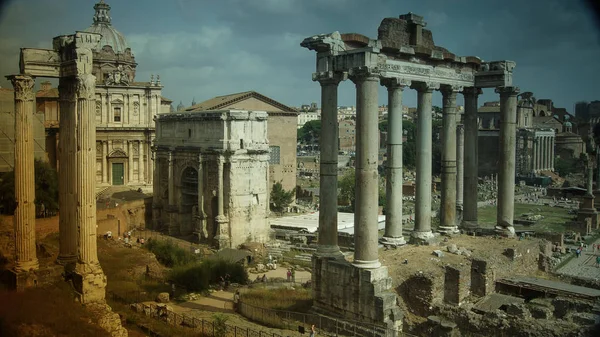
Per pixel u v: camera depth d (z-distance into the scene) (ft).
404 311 107.55
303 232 300.40
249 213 268.00
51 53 116.06
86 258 110.22
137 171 334.44
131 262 190.49
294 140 444.55
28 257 114.52
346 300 107.55
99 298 109.29
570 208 408.67
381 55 119.34
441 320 99.50
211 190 266.98
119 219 269.03
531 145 597.93
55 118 314.96
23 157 114.73
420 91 133.59
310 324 111.75
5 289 105.91
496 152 572.10
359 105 106.63
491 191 488.44
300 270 226.38
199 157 267.59
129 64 367.25
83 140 109.70
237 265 200.54
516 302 111.04
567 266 216.74
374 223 106.42
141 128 331.98
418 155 135.03
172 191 288.30
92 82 111.04
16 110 114.32
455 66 140.05
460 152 220.23
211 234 268.62
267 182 277.03
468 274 117.19
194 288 170.91
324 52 111.34
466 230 150.41
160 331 106.73
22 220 114.32
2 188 202.28
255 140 270.26
